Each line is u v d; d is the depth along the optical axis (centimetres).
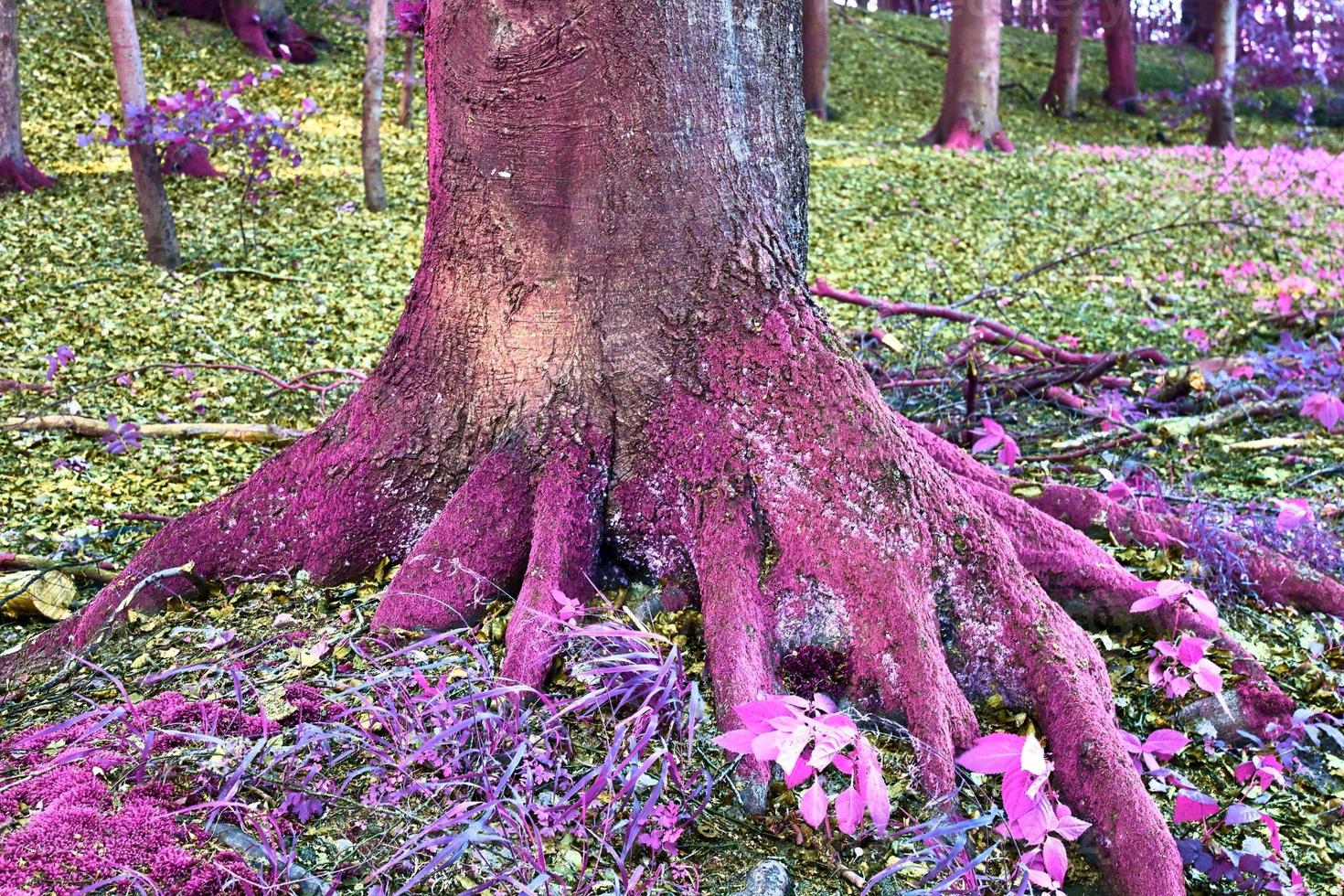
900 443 335
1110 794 275
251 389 688
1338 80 2609
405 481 372
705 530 334
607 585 353
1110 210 1376
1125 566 397
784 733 224
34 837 243
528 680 298
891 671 306
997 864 265
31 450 569
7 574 411
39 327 784
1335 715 333
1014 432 579
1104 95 2602
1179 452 557
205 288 902
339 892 238
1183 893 258
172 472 544
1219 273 1079
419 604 338
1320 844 288
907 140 1969
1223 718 322
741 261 356
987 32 1878
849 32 2745
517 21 341
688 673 322
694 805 271
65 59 1541
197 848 247
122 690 292
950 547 323
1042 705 304
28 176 1136
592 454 354
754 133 366
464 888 241
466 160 358
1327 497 498
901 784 287
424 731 275
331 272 967
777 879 245
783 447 336
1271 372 630
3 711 320
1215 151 1933
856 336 734
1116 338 862
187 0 1766
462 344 368
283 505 375
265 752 276
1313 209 1396
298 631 343
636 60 342
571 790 261
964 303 789
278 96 1622
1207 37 3222
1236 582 399
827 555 321
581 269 355
